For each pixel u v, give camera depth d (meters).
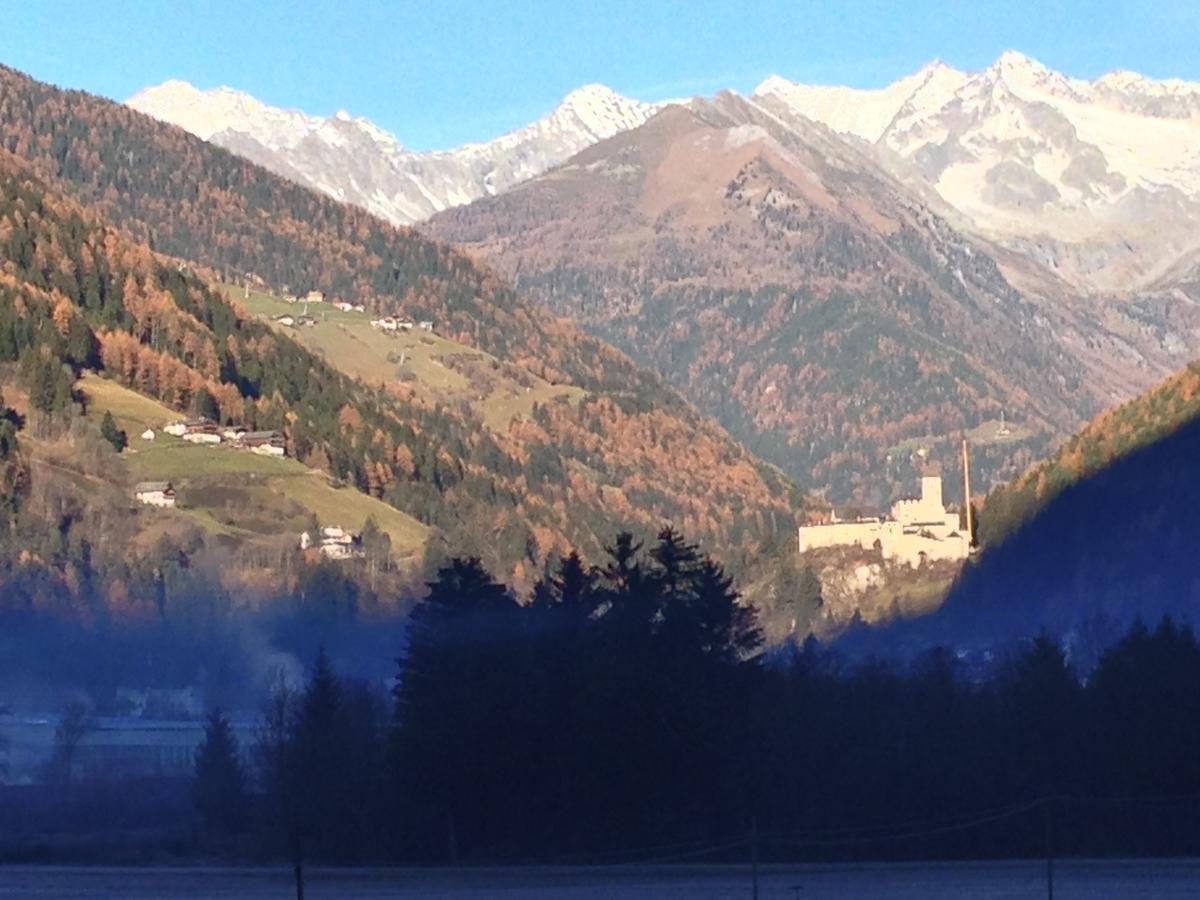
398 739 69.69
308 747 70.50
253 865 66.69
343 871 64.44
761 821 69.12
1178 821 67.88
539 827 68.62
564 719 68.94
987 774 70.44
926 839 67.56
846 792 69.75
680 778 69.06
